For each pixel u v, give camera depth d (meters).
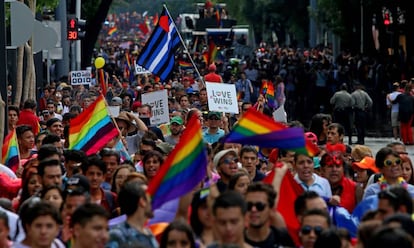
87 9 66.69
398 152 19.05
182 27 123.25
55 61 54.91
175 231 12.84
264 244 14.02
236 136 15.27
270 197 13.92
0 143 23.03
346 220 16.27
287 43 137.38
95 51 94.50
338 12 79.94
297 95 62.44
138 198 13.67
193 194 15.00
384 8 75.75
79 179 15.94
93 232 12.98
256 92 60.41
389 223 12.16
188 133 13.78
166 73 31.38
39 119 33.50
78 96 39.22
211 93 27.64
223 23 103.50
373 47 76.94
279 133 15.16
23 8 24.95
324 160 18.64
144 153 20.44
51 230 13.52
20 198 16.78
